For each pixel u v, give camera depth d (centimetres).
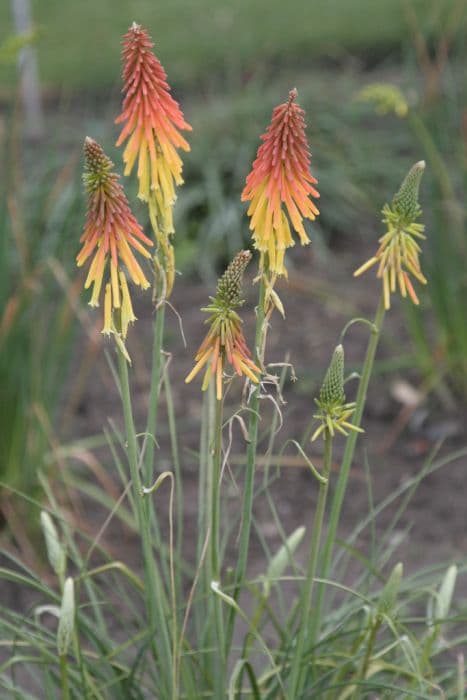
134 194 652
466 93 701
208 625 353
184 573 521
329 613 479
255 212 267
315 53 1382
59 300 603
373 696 423
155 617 312
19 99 543
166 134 270
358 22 1512
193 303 826
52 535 333
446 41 737
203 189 915
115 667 359
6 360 529
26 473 543
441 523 571
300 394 693
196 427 661
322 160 939
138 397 699
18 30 1012
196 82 1266
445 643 389
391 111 1054
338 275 861
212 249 881
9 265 550
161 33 1499
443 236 636
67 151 961
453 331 659
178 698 346
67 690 293
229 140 966
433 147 639
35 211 675
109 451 636
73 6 1644
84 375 589
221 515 457
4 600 504
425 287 654
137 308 820
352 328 779
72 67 1353
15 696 339
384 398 682
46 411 556
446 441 644
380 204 845
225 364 275
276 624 366
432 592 359
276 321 796
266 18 1569
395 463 627
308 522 576
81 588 506
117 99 1219
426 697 305
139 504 290
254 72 1275
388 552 395
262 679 365
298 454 615
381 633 439
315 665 341
